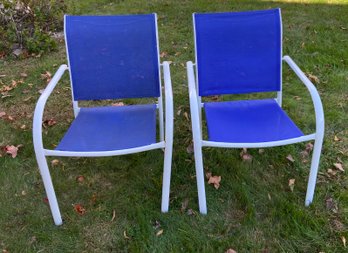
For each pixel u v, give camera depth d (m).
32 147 2.70
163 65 2.31
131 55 2.35
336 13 4.87
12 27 4.18
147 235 2.00
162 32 4.51
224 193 2.25
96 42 2.32
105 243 1.99
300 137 1.95
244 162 2.47
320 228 1.99
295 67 2.24
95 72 2.35
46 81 3.59
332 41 4.09
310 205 2.12
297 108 3.01
